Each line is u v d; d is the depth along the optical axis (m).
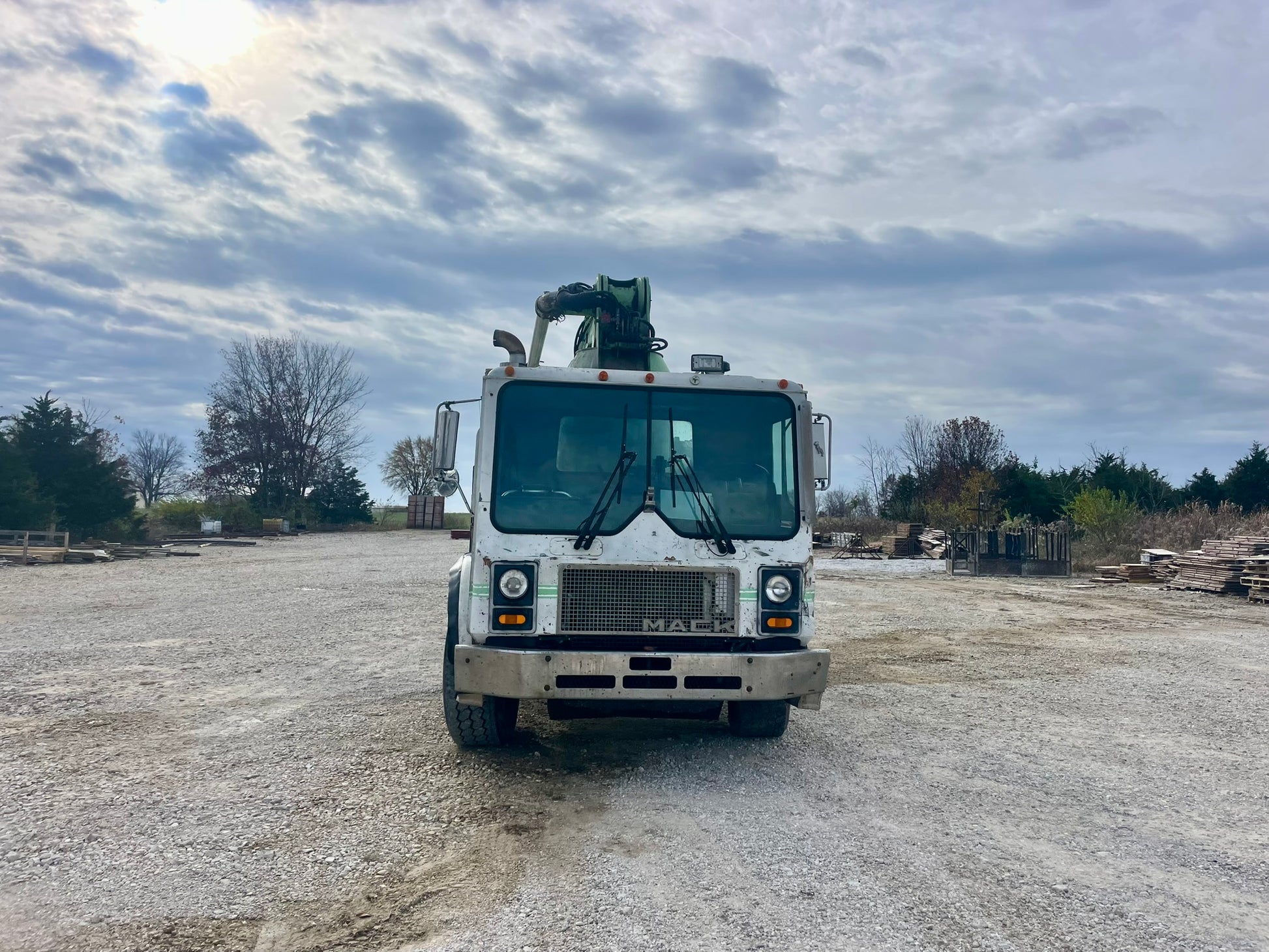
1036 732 7.25
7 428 29.80
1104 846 4.73
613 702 5.73
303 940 3.59
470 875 4.21
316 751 6.34
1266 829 5.04
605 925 3.71
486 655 5.57
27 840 4.60
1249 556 18.08
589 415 6.05
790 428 6.20
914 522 36.94
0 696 7.95
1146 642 12.28
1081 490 34.31
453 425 6.44
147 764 6.00
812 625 5.95
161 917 3.78
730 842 4.66
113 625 12.39
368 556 28.50
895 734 7.13
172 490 75.06
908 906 3.92
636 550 5.81
